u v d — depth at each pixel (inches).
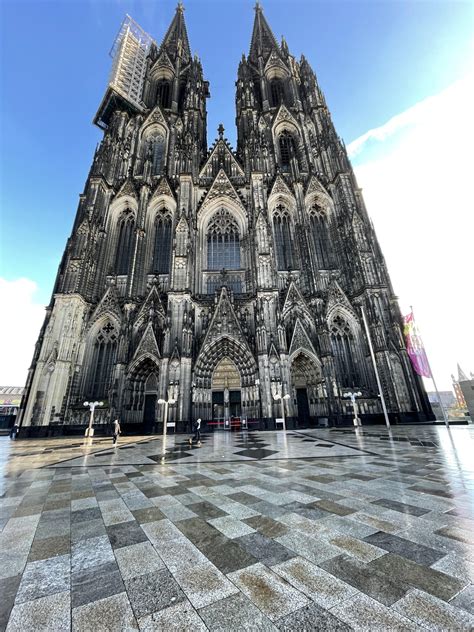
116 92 2753.4
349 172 2148.1
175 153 2340.1
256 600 160.2
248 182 2207.2
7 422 2218.3
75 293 1692.9
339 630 137.1
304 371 1700.3
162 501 340.8
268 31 3339.1
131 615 151.9
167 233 2073.1
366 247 1835.6
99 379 1663.4
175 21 3457.2
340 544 219.9
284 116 2586.1
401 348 1608.0
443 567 183.6
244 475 462.3
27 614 153.0
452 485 366.9
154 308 1747.0
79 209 2079.2
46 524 276.7
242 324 1759.4
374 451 661.3
